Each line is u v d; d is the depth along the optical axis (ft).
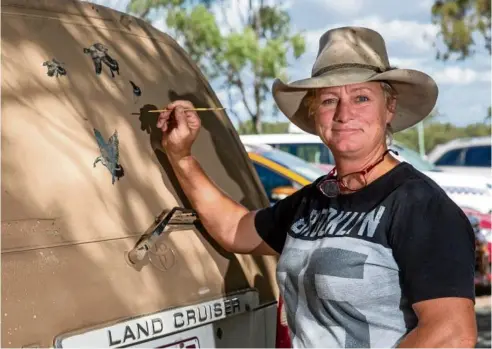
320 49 8.45
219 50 74.79
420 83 8.12
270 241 9.00
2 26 7.57
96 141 7.89
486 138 46.70
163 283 7.87
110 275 7.35
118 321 7.25
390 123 8.63
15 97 7.31
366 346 7.33
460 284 6.82
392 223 7.23
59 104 7.69
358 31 8.18
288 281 7.97
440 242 6.95
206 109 9.02
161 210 8.39
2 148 6.97
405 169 7.57
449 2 72.69
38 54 7.76
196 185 8.87
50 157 7.32
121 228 7.73
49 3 8.19
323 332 7.61
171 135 8.74
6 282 6.51
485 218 27.04
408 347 6.84
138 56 9.09
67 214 7.23
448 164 46.70
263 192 10.28
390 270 7.25
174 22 73.15
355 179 7.83
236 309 8.72
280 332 9.00
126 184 8.06
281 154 25.26
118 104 8.41
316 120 8.21
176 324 7.86
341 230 7.51
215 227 8.84
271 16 78.89
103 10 8.95
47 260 6.87
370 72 7.88
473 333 6.73
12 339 6.43
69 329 6.85
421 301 6.89
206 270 8.54
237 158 10.07
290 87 8.37
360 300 7.29
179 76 9.63
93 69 8.31
